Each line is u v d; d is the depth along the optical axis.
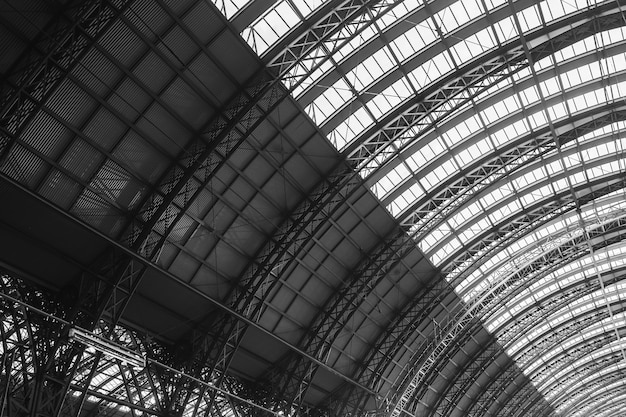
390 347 48.62
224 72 29.08
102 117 26.81
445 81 33.19
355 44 31.45
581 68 36.34
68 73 23.81
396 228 42.06
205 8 26.89
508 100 37.62
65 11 23.70
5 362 25.75
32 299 28.50
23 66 23.59
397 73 32.88
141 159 28.89
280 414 38.97
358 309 45.34
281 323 39.84
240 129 30.81
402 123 34.88
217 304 33.38
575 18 31.33
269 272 35.12
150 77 27.30
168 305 33.59
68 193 27.12
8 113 23.41
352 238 40.78
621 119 38.41
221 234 33.69
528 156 42.16
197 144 30.19
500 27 32.31
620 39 34.06
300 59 28.95
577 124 39.09
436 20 31.59
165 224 30.48
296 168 34.56
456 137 38.72
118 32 25.36
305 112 32.72
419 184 40.31
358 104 33.53
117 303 28.95
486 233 47.38
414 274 47.56
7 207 26.00
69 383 26.75
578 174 45.25
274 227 35.78
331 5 28.39
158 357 34.66
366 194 38.97
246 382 41.09
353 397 48.59
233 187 32.72
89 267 29.45
